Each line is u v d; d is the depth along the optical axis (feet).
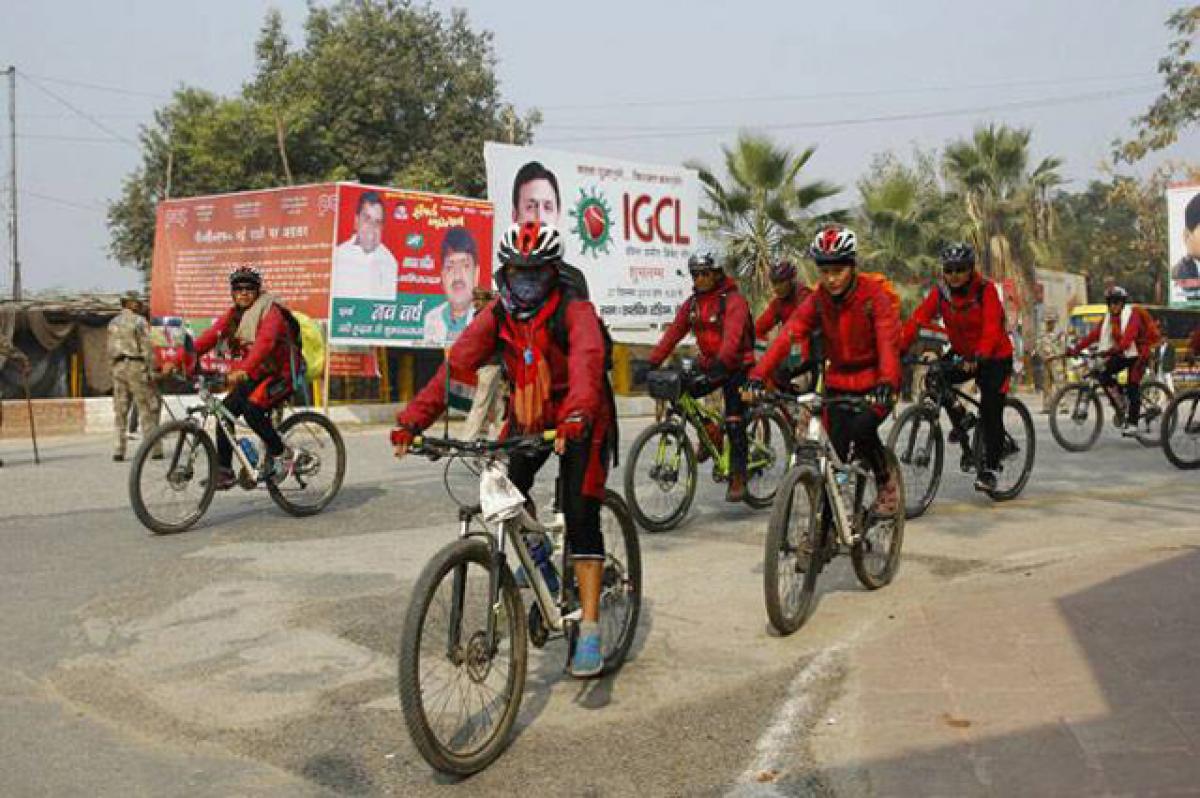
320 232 61.31
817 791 11.34
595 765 12.28
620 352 78.69
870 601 18.71
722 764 12.21
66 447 49.37
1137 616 16.29
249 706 14.26
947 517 26.11
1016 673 14.17
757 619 17.85
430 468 37.73
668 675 15.20
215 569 21.84
